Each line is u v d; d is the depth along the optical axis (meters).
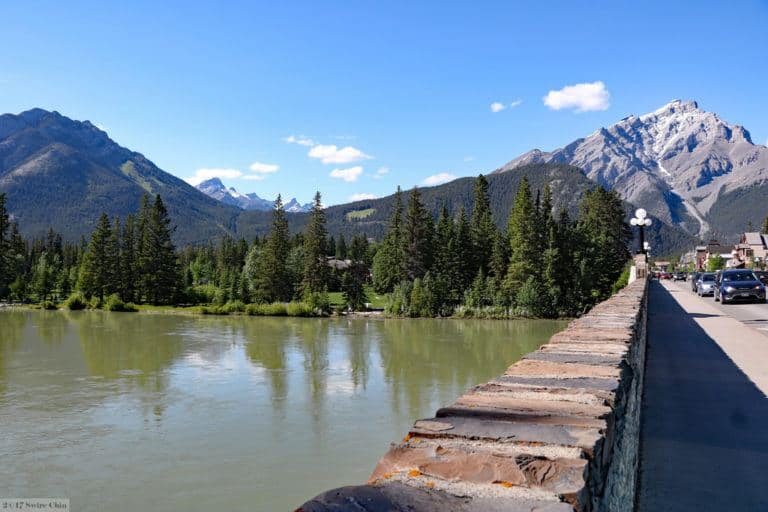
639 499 5.82
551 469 1.72
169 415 27.53
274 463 21.42
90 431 25.06
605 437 2.13
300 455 22.31
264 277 91.81
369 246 160.75
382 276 104.50
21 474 20.39
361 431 25.33
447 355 46.16
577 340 5.34
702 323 21.53
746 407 9.23
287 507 17.89
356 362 42.59
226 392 32.41
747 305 30.05
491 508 1.46
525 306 78.75
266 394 32.00
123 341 53.59
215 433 24.86
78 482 19.73
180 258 160.12
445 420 2.27
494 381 3.20
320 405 29.67
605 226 95.06
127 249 98.25
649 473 6.51
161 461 21.61
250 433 24.81
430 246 94.06
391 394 32.28
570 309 81.69
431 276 90.38
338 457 22.14
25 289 105.44
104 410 28.39
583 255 85.56
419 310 81.06
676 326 20.75
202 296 100.44
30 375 36.94
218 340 54.72
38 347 49.53
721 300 31.69
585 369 3.69
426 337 57.66
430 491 1.57
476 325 69.94
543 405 2.55
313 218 94.00
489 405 2.55
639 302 12.09
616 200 96.31
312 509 1.38
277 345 51.44
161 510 17.77
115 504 17.98
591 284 83.56
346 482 19.83
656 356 14.33
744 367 12.66
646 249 39.06
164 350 48.09
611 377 3.38
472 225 96.94
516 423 2.22
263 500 18.36
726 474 6.43
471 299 81.94
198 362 42.25
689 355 14.36
